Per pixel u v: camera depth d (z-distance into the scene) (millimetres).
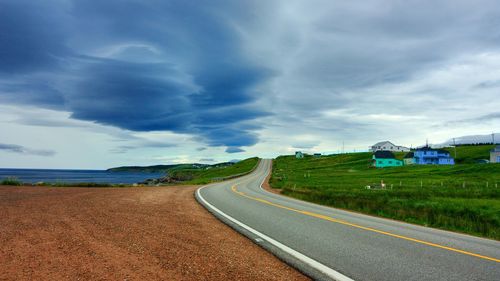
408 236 9180
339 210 16250
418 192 33312
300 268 5805
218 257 6211
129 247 6449
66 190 19219
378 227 10688
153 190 23750
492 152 99750
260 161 174000
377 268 5902
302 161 162375
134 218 10023
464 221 13289
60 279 4547
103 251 6035
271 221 11211
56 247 6148
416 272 5699
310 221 11453
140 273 4965
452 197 29109
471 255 7066
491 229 11914
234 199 19719
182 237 7785
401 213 15586
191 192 24312
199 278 4941
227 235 8633
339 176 76188
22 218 8867
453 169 74375
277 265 6055
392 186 43188
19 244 6234
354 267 5941
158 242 7047
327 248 7348
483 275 5602
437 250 7449
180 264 5562
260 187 37500
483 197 29406
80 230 7730
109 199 15039
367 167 109375
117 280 4613
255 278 5148
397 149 153625
